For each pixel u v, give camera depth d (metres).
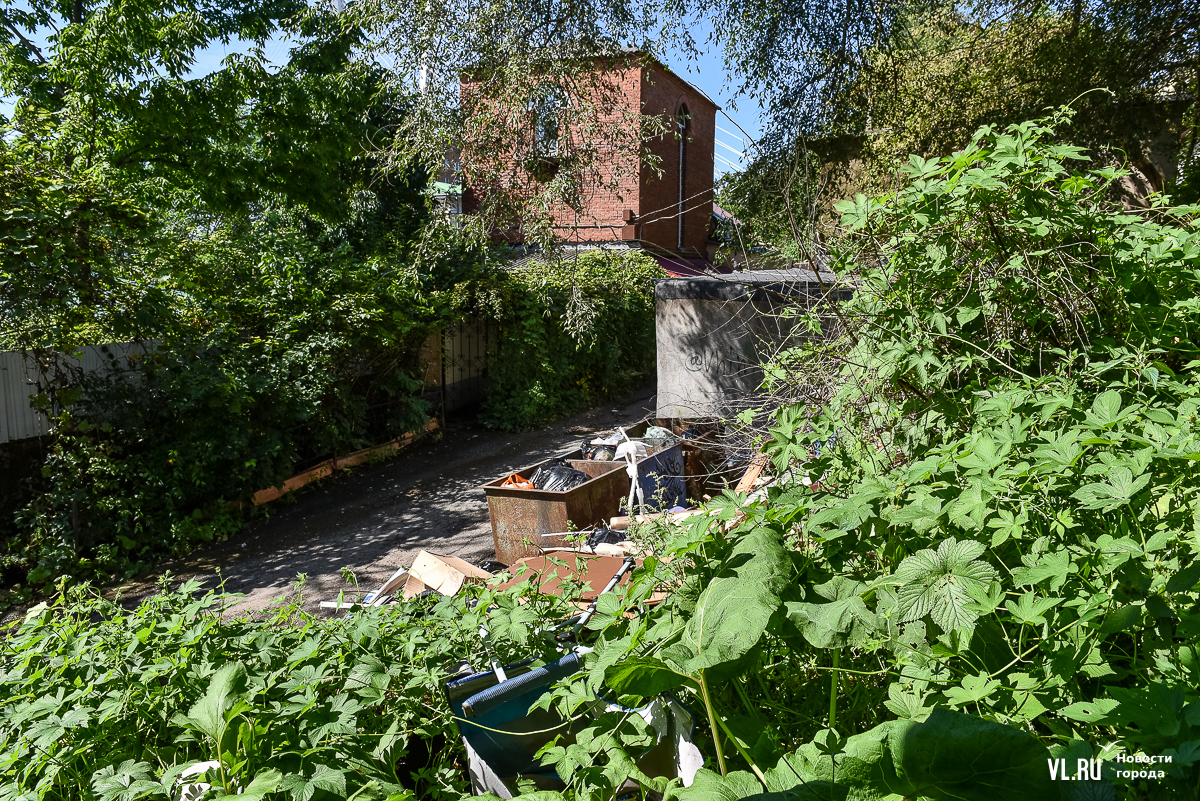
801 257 3.65
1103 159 8.23
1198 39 10.42
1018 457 1.93
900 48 10.98
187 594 2.97
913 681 1.62
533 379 14.94
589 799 1.58
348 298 10.79
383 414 12.50
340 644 2.49
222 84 12.20
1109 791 1.14
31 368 7.89
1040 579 1.50
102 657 2.48
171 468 8.23
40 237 7.07
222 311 9.44
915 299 2.89
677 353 7.77
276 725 2.00
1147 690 1.29
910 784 1.19
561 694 1.77
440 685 2.26
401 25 9.45
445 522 9.11
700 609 1.59
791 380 3.25
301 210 14.84
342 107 13.35
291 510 9.60
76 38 11.39
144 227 8.13
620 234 20.94
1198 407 1.82
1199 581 1.41
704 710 1.88
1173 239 2.68
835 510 1.72
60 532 7.31
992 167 2.72
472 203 14.05
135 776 1.86
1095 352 2.53
